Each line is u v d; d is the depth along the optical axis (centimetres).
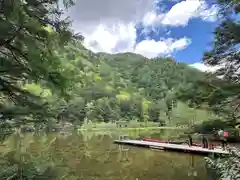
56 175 782
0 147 1688
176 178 1012
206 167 1098
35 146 1977
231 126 682
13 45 404
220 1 638
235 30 613
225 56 686
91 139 2842
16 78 464
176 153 1644
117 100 7381
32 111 504
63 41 445
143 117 6894
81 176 1037
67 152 1727
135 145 2138
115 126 5881
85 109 5659
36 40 421
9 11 356
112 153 1719
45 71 436
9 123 541
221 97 644
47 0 434
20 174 668
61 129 4181
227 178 527
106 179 1012
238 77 675
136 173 1120
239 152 595
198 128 719
